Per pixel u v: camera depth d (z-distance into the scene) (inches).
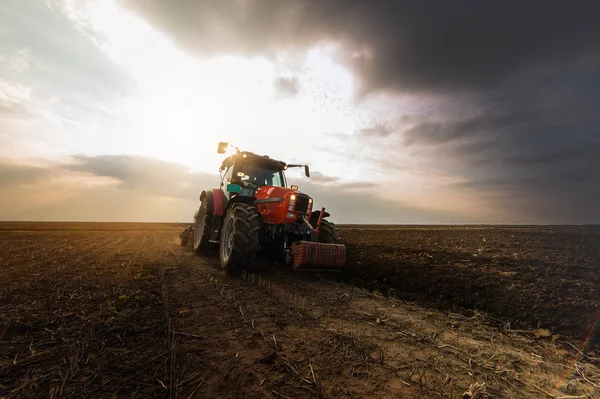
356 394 59.1
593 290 140.1
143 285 140.3
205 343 79.4
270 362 70.8
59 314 94.3
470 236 550.9
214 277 172.4
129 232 753.0
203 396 55.1
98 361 65.9
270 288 150.1
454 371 71.8
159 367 64.9
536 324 106.1
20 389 54.0
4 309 97.5
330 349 80.7
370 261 233.3
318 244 171.5
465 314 119.3
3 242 353.4
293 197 192.9
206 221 263.0
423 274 181.9
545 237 512.1
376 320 108.7
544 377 70.7
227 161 273.0
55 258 220.8
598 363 78.0
